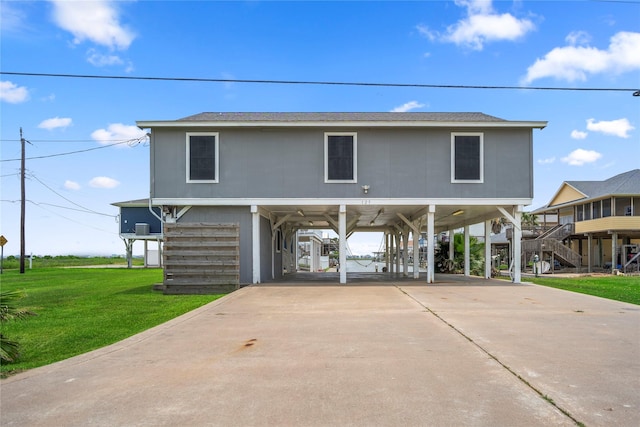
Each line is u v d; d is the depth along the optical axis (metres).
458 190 16.11
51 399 4.36
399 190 16.08
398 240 25.30
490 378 4.86
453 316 8.89
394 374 5.03
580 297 11.99
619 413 3.90
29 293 14.55
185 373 5.17
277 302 11.06
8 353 5.82
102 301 12.12
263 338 7.00
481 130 16.12
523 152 16.16
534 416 3.84
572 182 36.06
